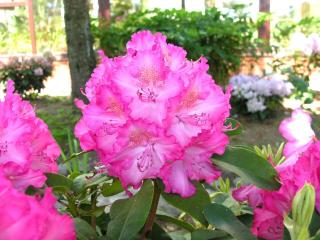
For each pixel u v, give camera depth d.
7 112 0.36
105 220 0.48
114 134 0.36
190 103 0.36
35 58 3.13
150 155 0.35
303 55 2.23
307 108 2.22
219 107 0.37
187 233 0.49
